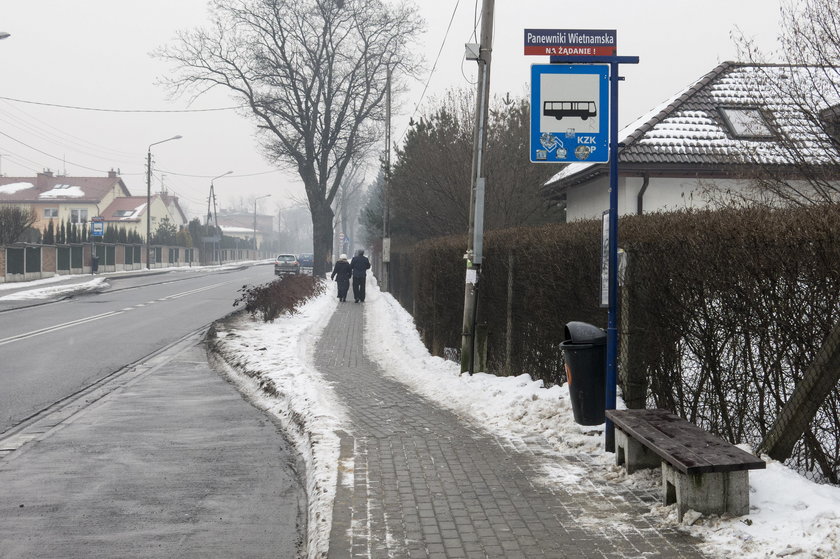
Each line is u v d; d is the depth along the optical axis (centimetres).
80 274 5594
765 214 579
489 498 593
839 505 487
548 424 831
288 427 942
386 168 3353
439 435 816
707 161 1738
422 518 548
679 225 669
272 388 1155
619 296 765
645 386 745
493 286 1232
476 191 1202
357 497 599
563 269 909
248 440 881
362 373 1300
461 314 1401
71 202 9712
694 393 666
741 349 596
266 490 688
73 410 1050
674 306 672
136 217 9769
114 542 555
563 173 2245
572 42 734
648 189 1805
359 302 3089
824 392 513
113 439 881
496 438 800
